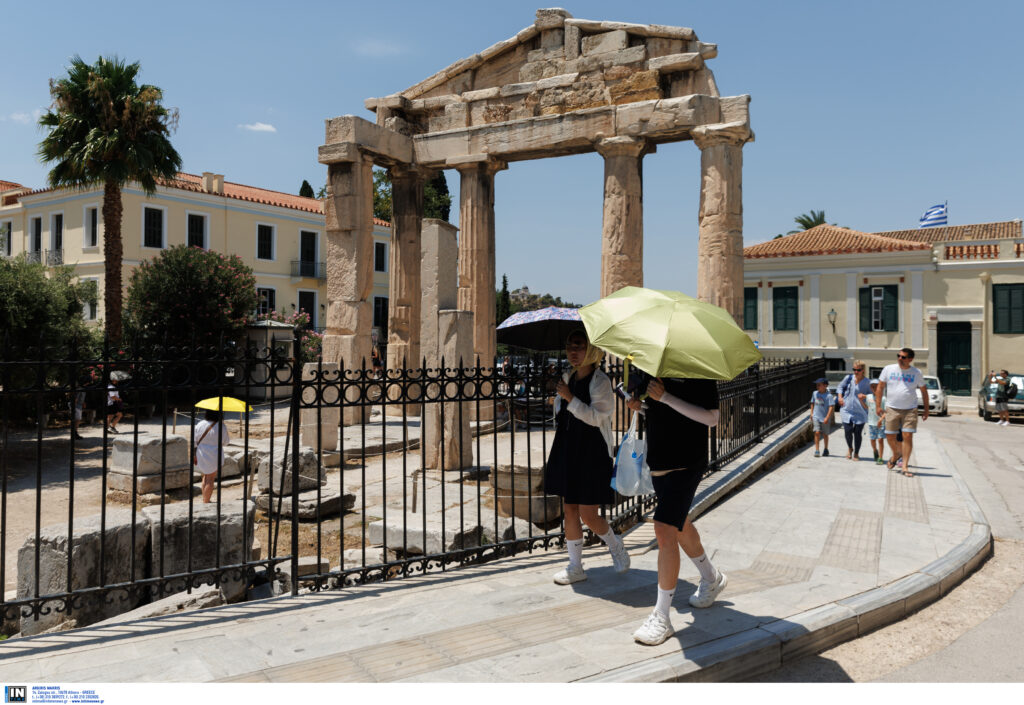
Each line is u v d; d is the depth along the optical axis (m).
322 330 34.97
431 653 3.67
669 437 3.92
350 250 14.98
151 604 4.71
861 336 28.81
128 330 21.23
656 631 3.80
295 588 4.77
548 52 15.49
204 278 22.41
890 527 6.73
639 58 14.30
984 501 9.28
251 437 13.29
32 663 3.55
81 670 3.46
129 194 27.41
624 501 6.75
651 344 3.67
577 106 15.02
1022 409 21.03
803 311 29.80
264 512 8.25
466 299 16.11
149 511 5.83
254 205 31.91
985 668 4.02
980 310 26.86
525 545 5.96
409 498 7.85
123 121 18.66
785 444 11.58
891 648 4.28
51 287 14.37
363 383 4.95
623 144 14.09
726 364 3.61
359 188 15.02
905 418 9.85
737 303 13.40
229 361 4.44
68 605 4.01
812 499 8.01
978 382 26.95
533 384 5.91
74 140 18.83
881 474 9.82
